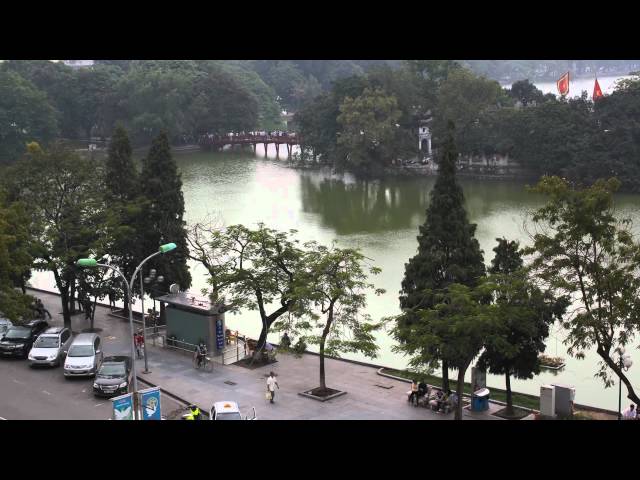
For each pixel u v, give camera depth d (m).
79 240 61.19
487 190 133.50
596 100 133.88
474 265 47.81
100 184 64.62
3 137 159.38
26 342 54.44
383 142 144.25
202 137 195.12
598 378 55.31
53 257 60.34
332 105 155.38
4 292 52.81
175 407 44.78
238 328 68.50
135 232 62.41
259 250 55.31
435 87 159.12
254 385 48.56
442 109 147.50
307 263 51.75
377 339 63.81
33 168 61.62
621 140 122.62
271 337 65.56
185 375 50.69
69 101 191.12
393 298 73.44
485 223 106.06
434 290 46.56
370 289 76.06
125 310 66.75
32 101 161.25
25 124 160.38
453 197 47.84
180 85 183.50
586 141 125.69
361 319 66.25
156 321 61.25
